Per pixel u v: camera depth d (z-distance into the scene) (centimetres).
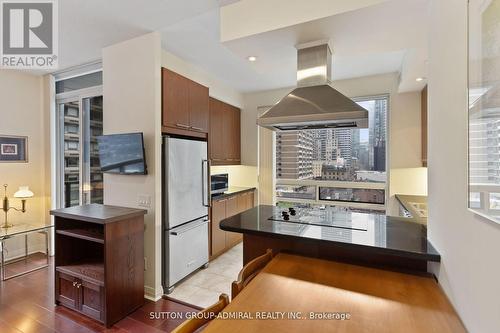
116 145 262
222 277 303
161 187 263
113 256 215
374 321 98
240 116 485
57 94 380
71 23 235
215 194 384
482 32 81
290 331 91
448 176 116
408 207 283
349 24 167
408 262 151
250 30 184
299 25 169
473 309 89
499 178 70
